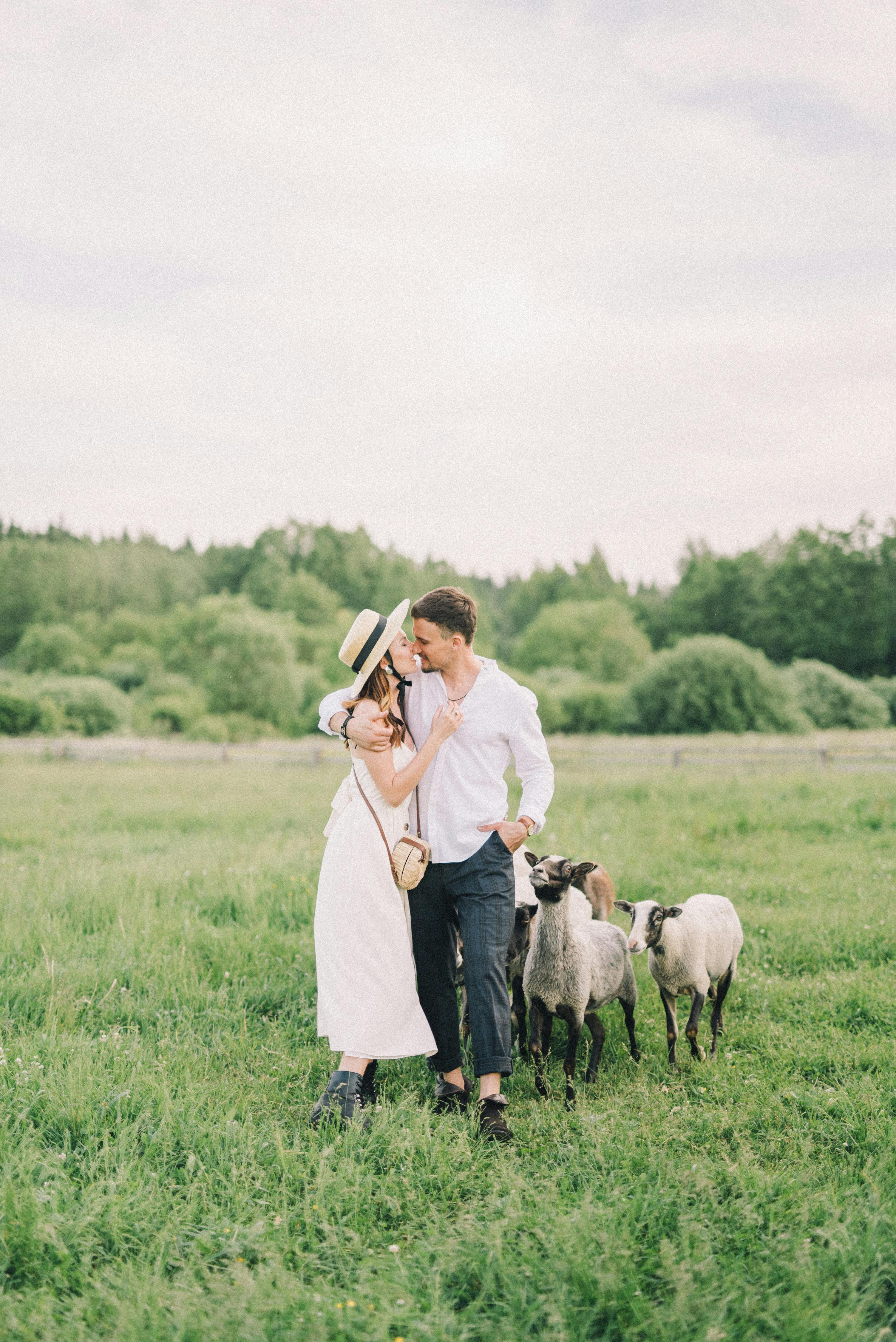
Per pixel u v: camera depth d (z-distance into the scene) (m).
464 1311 2.45
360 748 3.68
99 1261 2.70
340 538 107.81
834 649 69.25
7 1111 3.45
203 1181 3.07
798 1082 4.02
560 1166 3.25
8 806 14.30
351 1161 3.11
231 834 11.08
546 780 3.85
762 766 19.77
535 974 4.16
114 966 5.30
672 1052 4.57
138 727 49.69
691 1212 2.80
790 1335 2.32
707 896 5.21
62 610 94.12
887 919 6.40
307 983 5.28
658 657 50.03
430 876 3.78
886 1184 3.08
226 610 65.62
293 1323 2.34
